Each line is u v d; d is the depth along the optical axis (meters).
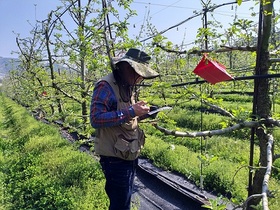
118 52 5.36
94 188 5.97
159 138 9.86
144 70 2.44
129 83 2.55
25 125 14.38
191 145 9.05
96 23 5.48
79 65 8.32
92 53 5.43
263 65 2.69
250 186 3.04
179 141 9.38
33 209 5.55
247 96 16.17
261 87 2.76
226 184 6.09
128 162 2.68
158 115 3.23
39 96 10.70
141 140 2.79
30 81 12.39
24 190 6.48
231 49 2.83
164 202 6.14
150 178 7.20
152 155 8.17
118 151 2.54
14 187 6.69
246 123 2.76
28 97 14.16
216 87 4.47
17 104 29.42
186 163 7.43
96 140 2.64
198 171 6.76
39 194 6.08
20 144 10.91
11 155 9.61
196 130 11.37
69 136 11.23
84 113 8.45
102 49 5.86
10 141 11.80
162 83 3.21
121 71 2.52
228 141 8.82
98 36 5.18
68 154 8.24
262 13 2.59
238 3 2.18
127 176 2.68
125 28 5.26
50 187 6.24
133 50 2.57
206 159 3.04
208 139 8.98
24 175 7.39
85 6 7.27
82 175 6.61
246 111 2.87
